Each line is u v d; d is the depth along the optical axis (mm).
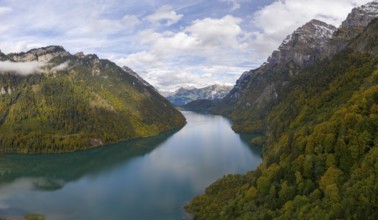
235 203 115562
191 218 130625
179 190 164375
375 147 88438
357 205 74062
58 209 146375
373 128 97188
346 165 94625
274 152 155000
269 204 101562
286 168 111188
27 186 183250
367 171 83312
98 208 145750
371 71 169500
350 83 174625
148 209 142000
